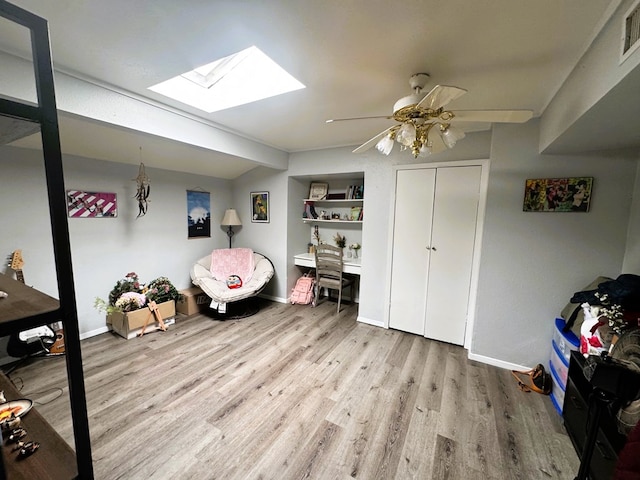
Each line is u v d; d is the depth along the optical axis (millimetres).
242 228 4539
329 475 1448
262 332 3148
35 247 2510
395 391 2139
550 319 2328
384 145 1775
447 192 2932
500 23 1232
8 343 2340
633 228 1986
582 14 1142
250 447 1603
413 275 3170
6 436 992
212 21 1268
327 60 1570
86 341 2836
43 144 669
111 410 1865
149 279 3477
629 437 948
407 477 1447
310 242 4668
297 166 3891
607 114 1356
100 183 2947
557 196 2219
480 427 1792
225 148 2889
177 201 3762
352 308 4027
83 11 1204
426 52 1478
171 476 1421
